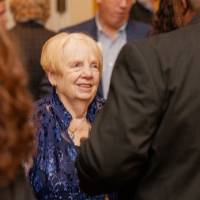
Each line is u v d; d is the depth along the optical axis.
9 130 1.10
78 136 1.91
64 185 1.81
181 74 1.49
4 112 1.09
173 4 1.64
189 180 1.49
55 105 1.92
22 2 3.31
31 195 1.23
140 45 1.54
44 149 1.84
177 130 1.49
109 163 1.51
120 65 1.56
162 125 1.49
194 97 1.48
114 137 1.50
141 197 1.54
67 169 1.82
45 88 2.69
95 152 1.53
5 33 1.13
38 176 1.81
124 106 1.50
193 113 1.48
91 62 1.95
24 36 3.23
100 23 3.48
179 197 1.49
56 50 1.94
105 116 1.54
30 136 1.16
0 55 1.10
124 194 1.62
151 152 1.51
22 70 1.13
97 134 1.54
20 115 1.12
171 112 1.48
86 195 1.81
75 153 1.86
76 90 1.92
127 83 1.52
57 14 5.13
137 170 1.52
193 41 1.53
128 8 3.46
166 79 1.49
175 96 1.48
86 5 5.14
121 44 3.46
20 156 1.14
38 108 1.89
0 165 1.11
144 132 1.48
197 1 1.57
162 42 1.54
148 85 1.48
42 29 3.34
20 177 1.21
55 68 1.94
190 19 1.60
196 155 1.48
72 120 1.92
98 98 2.03
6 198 1.17
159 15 1.74
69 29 3.46
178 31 1.57
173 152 1.50
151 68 1.50
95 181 1.56
